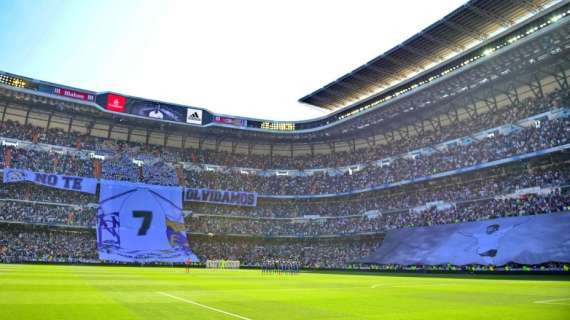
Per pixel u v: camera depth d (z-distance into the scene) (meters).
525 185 60.66
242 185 93.06
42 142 79.88
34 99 76.31
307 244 88.06
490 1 53.53
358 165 90.25
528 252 50.88
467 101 74.50
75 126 86.56
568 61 58.53
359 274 59.84
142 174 85.56
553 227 51.34
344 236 82.19
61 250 70.94
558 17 51.53
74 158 81.62
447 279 45.75
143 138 93.12
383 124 84.25
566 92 61.03
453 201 69.25
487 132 69.25
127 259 72.06
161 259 74.44
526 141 61.69
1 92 73.31
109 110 80.69
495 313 16.39
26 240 70.31
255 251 86.69
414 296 23.78
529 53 57.22
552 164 61.59
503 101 72.12
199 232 84.06
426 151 78.50
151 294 21.80
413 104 74.50
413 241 67.38
